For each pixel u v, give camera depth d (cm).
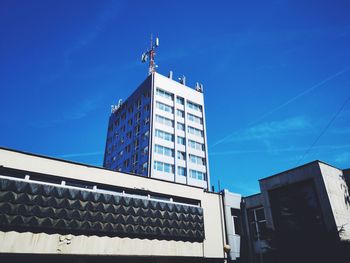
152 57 6209
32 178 1184
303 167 1583
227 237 1673
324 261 1189
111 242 1223
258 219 1812
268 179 1744
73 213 1163
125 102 6391
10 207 1035
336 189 1512
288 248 1279
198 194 1655
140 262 1375
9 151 1148
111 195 1300
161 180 1534
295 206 1355
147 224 1347
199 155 5384
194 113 5756
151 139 4872
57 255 1101
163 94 5484
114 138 6384
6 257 1089
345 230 1380
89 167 1325
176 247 1416
